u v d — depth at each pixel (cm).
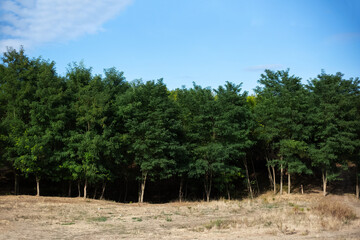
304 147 3095
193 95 3228
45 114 2727
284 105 3247
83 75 3127
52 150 2897
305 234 1283
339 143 3053
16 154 2780
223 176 3212
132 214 1998
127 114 2866
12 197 2448
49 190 3350
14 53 2966
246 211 2231
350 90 3425
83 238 1241
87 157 2672
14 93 2792
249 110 3331
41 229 1391
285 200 3011
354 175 3962
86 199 2680
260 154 3956
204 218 1889
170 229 1488
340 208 1919
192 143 3147
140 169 3056
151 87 3020
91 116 2762
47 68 2934
